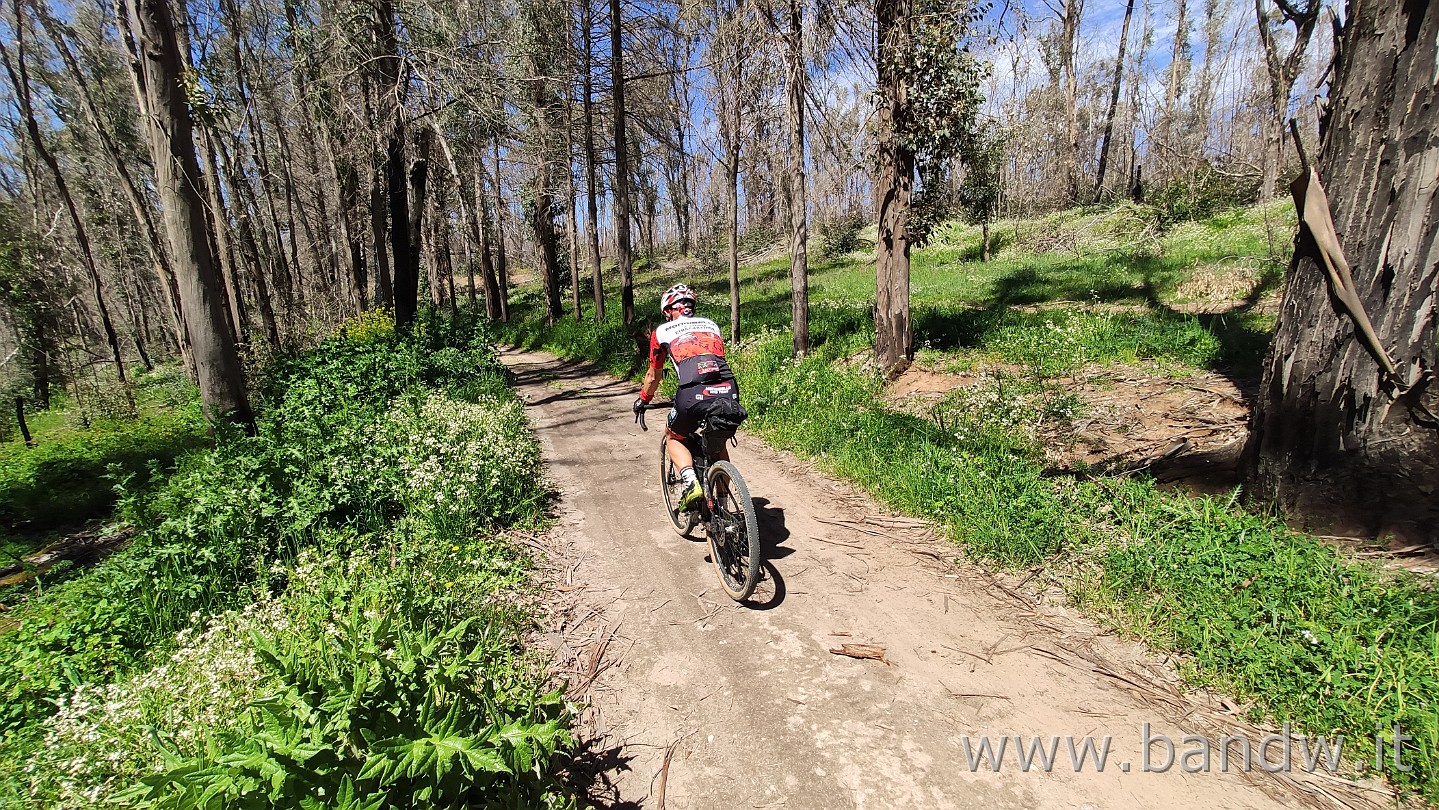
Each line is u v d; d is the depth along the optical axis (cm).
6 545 696
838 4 804
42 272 2294
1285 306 394
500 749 238
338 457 577
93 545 686
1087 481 490
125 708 295
